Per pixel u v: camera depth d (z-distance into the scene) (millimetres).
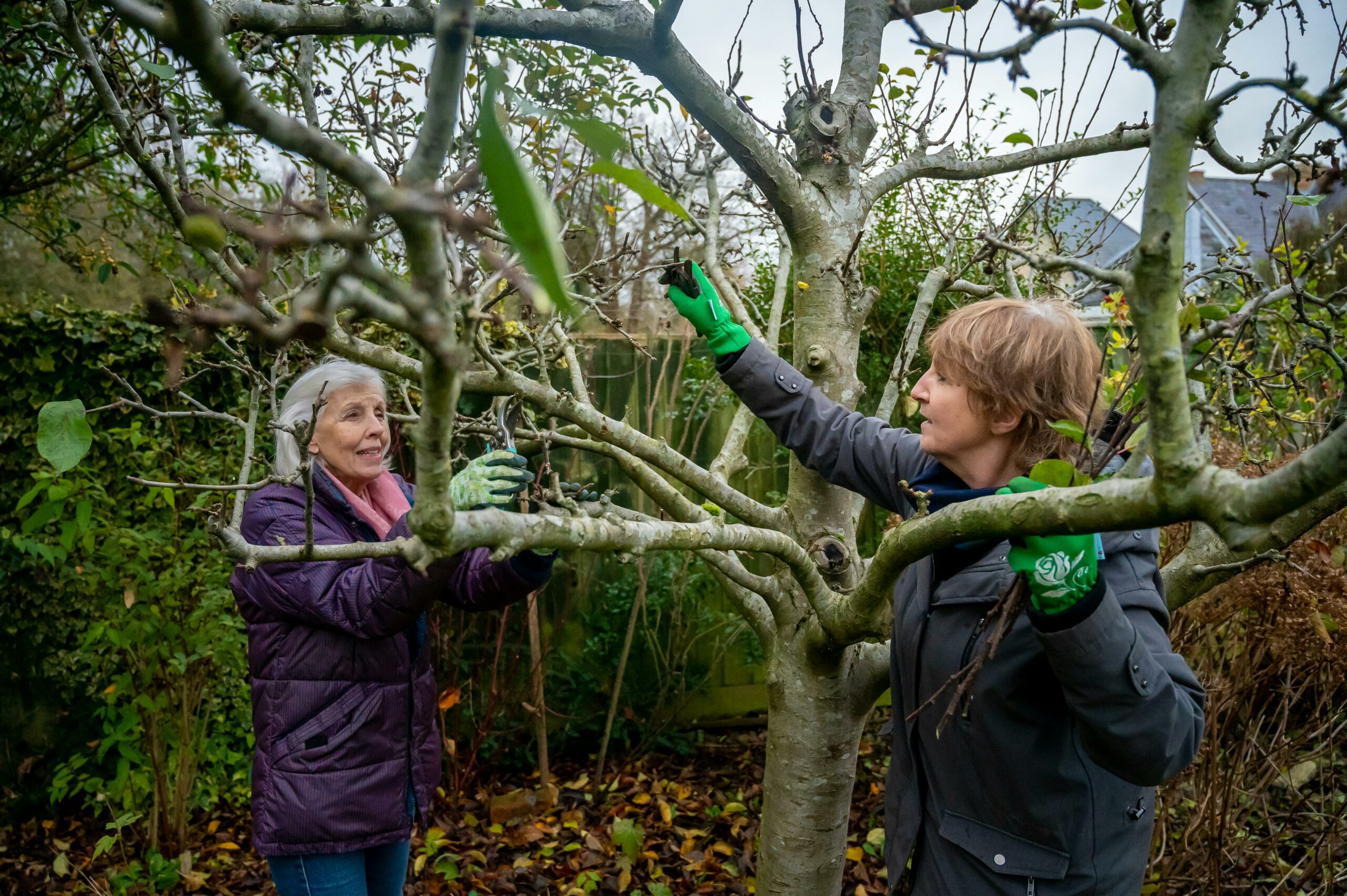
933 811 1519
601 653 4332
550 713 4066
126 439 3535
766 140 1760
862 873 3139
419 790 2070
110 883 3084
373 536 1976
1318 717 2959
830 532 1927
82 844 3434
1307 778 3258
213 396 3691
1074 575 1093
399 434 3520
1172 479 745
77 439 924
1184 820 3057
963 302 3967
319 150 455
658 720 4383
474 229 462
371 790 1934
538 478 1568
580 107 2361
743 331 1838
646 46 1489
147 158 1292
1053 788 1366
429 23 1425
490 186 392
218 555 3230
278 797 1878
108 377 3572
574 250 3127
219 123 466
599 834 3561
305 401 2018
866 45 1946
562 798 3861
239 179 3309
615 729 4336
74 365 3561
